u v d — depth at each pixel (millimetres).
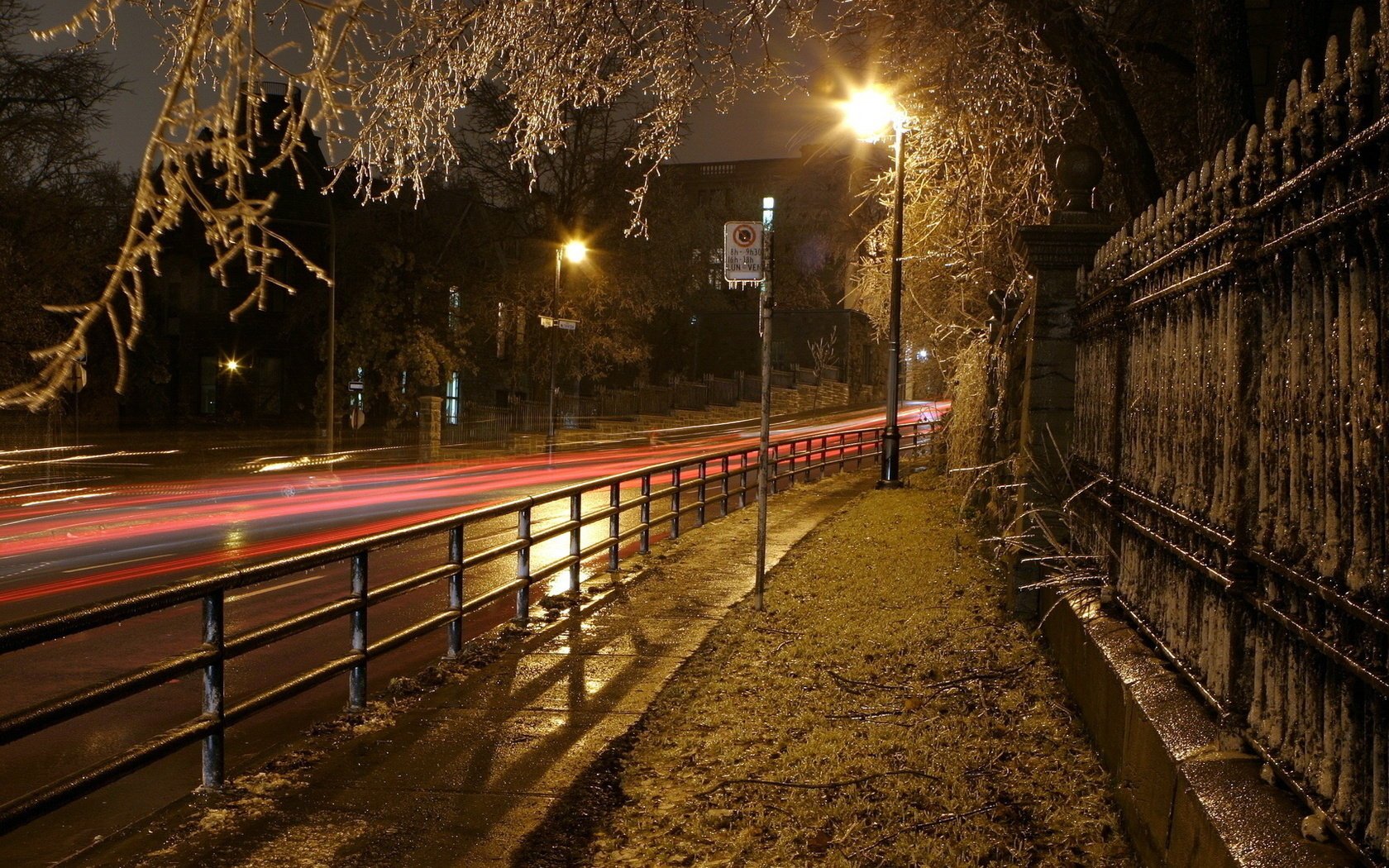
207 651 5914
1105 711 5832
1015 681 7551
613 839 5488
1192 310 4980
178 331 47500
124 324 43562
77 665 9422
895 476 23641
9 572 14906
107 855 5188
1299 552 3652
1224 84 9078
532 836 5496
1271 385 3930
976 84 10414
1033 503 8914
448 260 46312
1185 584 5047
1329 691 3350
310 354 48469
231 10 2746
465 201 46031
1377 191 2932
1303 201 3637
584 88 6504
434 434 43000
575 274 47062
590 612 11523
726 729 7160
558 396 52906
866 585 11773
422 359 44312
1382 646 3029
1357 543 3152
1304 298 3656
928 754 6223
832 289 79438
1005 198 12109
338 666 7305
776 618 10727
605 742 7031
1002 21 9898
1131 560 6305
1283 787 3729
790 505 22094
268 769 6430
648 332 72750
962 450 19172
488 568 15000
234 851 5238
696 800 5910
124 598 5238
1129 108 10688
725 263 11219
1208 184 4887
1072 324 8836
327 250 45281
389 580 14023
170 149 2680
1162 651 5352
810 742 6605
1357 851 3047
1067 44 10422
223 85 2754
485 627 11250
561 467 39125
